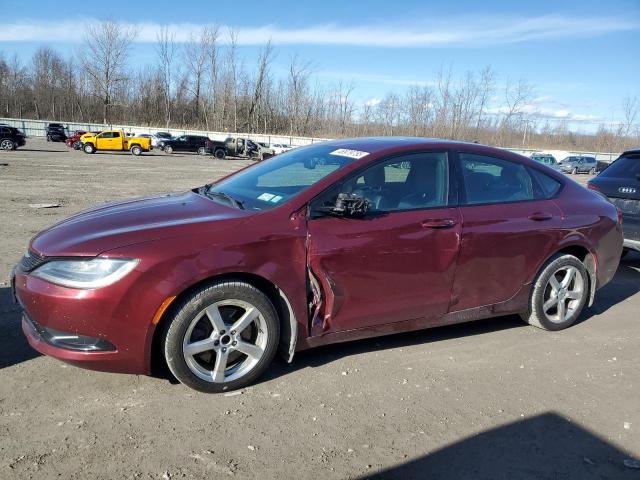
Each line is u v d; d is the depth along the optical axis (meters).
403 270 3.69
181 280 3.00
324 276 3.43
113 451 2.63
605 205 4.86
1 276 5.38
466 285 4.01
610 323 4.89
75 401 3.07
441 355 3.99
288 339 3.43
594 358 4.09
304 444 2.78
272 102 72.50
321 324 3.52
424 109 54.69
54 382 3.28
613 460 2.80
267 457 2.66
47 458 2.55
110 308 2.91
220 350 3.21
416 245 3.69
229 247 3.13
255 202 3.61
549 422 3.14
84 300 2.89
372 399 3.29
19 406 2.99
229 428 2.89
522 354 4.09
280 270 3.28
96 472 2.47
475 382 3.59
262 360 3.34
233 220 3.26
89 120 80.06
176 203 3.77
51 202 11.62
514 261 4.20
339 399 3.26
